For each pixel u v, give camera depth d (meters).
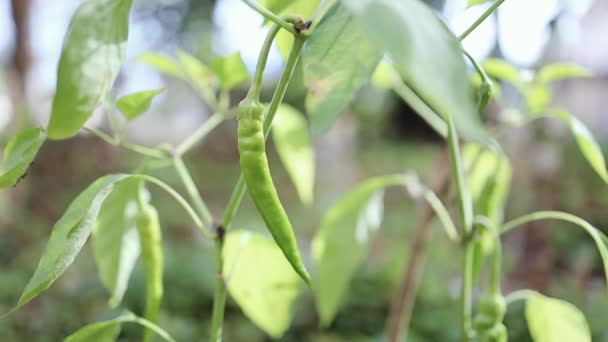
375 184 0.76
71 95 0.45
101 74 0.46
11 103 3.62
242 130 0.48
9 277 2.22
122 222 0.65
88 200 0.49
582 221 0.58
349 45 0.49
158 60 0.71
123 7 0.46
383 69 0.75
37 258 2.57
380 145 6.40
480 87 0.51
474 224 0.61
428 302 2.14
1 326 1.89
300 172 0.79
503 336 0.60
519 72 0.70
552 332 0.65
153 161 0.63
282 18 0.49
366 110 5.45
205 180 4.91
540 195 2.27
